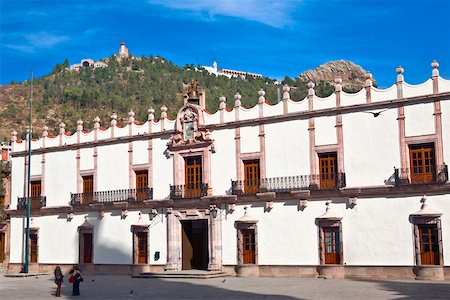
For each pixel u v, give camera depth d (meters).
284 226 40.22
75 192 50.94
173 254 44.84
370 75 38.16
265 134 41.75
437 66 35.78
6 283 40.31
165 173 46.31
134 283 38.12
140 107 146.00
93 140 50.50
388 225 36.41
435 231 35.00
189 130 45.22
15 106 154.62
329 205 38.59
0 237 58.19
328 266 37.88
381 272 36.34
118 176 48.72
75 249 50.25
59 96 158.00
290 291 29.59
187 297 27.98
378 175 37.09
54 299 29.12
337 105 39.03
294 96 132.62
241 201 42.09
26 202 53.41
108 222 48.78
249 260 41.53
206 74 185.62
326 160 39.41
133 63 194.50
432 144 35.66
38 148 53.62
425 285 30.80
